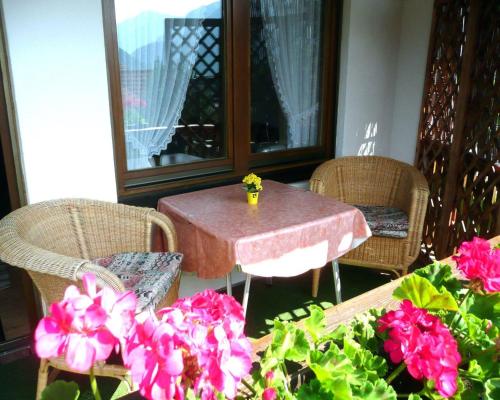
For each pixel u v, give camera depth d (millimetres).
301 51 2945
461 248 958
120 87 2268
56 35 1945
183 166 2594
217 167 2717
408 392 857
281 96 2928
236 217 2004
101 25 2061
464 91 2658
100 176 2221
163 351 542
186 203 2213
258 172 2812
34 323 2229
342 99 3088
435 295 856
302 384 785
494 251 914
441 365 695
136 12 2283
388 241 2553
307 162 3082
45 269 1484
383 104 3314
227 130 2689
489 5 2492
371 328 907
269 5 2727
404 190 2791
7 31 1836
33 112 1966
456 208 2904
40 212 1897
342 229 2090
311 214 2051
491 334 865
